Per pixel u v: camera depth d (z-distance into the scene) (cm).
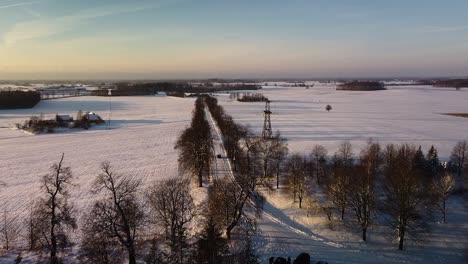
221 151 12050
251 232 6184
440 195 6712
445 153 11212
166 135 16288
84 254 5125
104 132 17288
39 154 12731
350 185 6544
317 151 9969
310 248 5862
